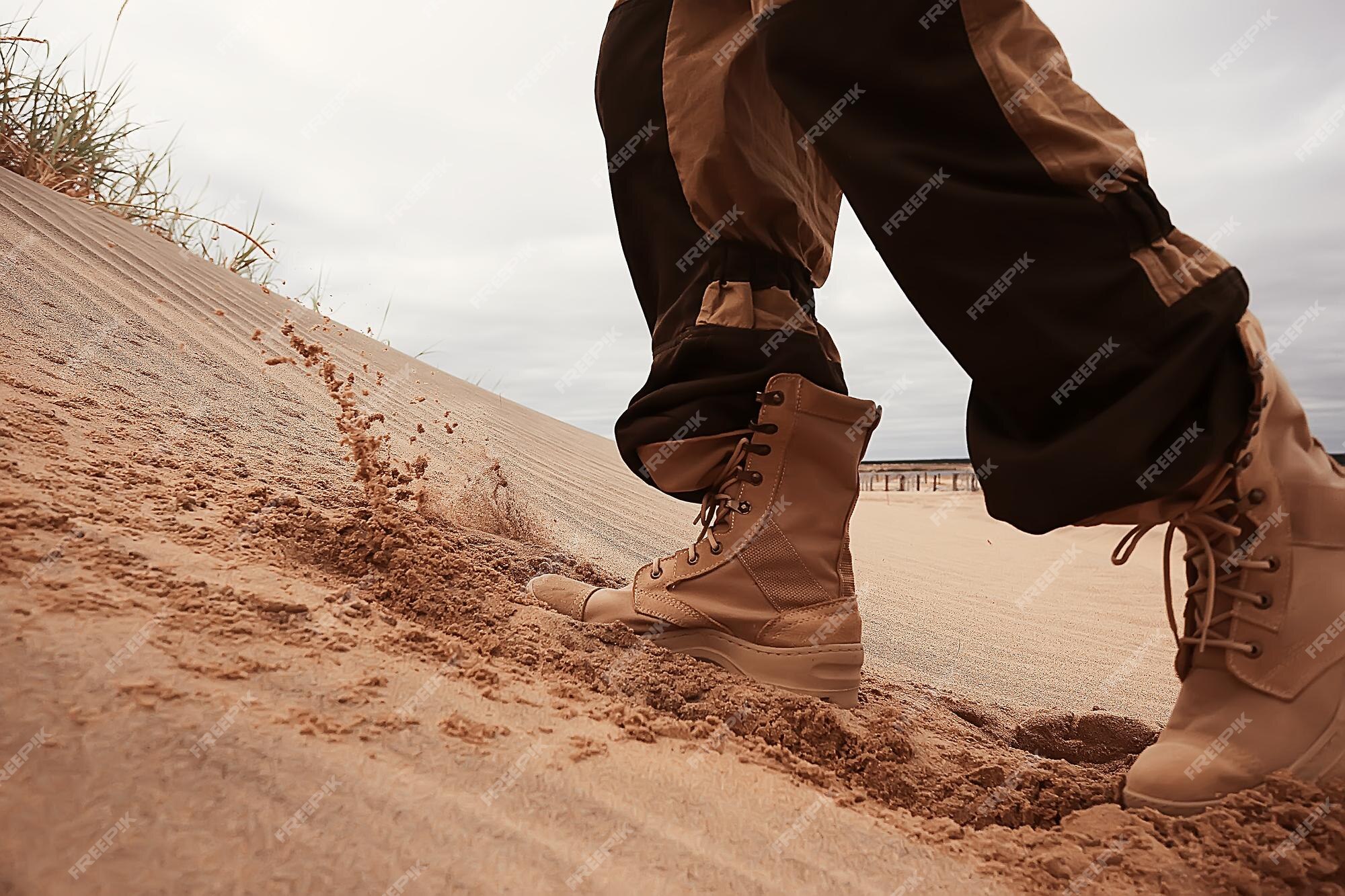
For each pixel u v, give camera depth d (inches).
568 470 157.9
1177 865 37.3
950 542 250.7
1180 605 154.1
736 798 38.9
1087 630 127.3
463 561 65.7
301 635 42.3
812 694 60.3
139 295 110.0
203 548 50.1
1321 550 43.9
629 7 64.8
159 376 87.4
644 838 33.1
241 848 26.8
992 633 117.3
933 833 40.3
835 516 62.8
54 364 77.7
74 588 38.8
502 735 38.9
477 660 48.9
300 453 82.8
